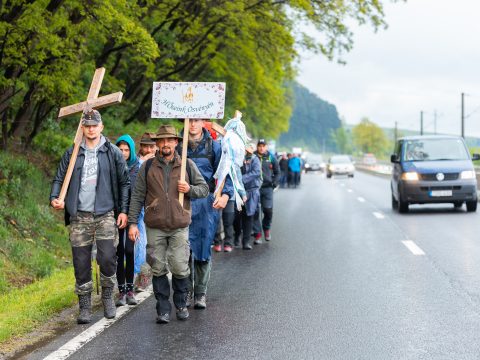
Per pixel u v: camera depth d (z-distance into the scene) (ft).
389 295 28.19
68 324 23.82
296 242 46.06
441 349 20.25
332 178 180.24
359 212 69.26
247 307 26.25
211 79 107.96
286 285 30.66
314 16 88.28
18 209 45.57
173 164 23.99
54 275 34.27
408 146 69.36
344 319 24.13
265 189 46.39
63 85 52.85
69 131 69.56
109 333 22.47
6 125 55.47
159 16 79.36
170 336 22.04
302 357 19.57
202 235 25.67
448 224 55.47
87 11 50.06
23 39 47.83
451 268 34.65
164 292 24.03
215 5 81.00
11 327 22.61
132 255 26.76
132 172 28.37
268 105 128.06
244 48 94.68
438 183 65.16
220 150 26.22
